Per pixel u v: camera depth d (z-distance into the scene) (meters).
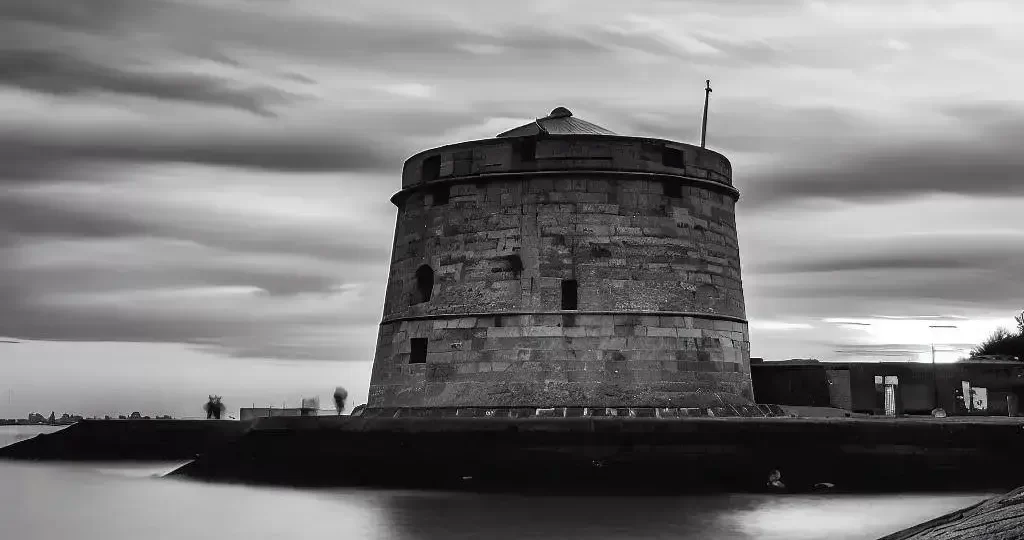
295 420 30.75
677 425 27.75
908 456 27.52
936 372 39.78
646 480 27.50
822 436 27.67
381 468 29.09
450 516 24.61
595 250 33.22
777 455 27.61
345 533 23.19
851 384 39.88
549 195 33.56
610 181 33.69
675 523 23.59
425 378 33.91
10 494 30.81
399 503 26.41
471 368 33.06
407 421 29.08
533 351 32.56
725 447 27.62
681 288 33.81
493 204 34.03
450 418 28.72
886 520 23.88
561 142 33.72
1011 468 27.45
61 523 26.02
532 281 33.06
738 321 35.56
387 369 35.66
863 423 27.73
